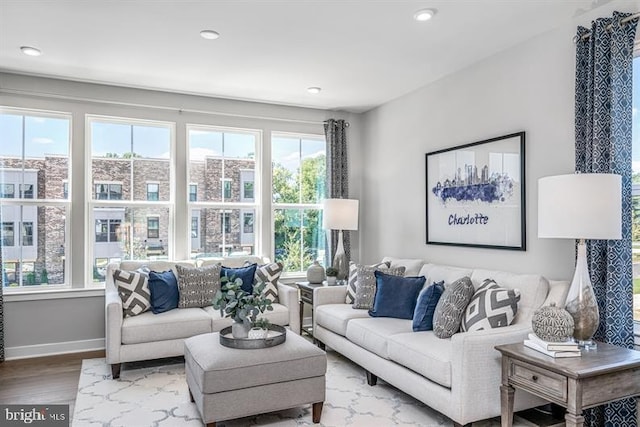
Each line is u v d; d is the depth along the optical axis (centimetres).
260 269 430
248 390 255
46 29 312
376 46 343
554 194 230
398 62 376
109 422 272
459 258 395
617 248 258
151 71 399
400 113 477
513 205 341
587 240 272
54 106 420
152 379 348
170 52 354
